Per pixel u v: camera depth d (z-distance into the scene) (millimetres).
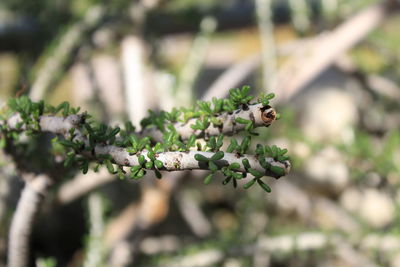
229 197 2473
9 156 788
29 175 813
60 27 1587
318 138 2584
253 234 1610
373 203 2309
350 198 2359
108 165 639
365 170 1244
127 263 1393
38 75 1384
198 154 616
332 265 1695
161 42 1779
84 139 654
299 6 1597
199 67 1506
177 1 1630
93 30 1481
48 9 1640
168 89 1489
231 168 613
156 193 1396
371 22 1421
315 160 1384
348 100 2631
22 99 706
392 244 1293
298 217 2221
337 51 1439
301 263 1723
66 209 2225
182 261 1271
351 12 1659
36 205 843
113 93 1803
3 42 1634
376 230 1393
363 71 1832
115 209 1841
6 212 1303
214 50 3590
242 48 3525
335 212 2113
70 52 1374
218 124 655
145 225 1409
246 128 633
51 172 802
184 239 1944
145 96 1454
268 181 2033
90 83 1812
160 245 1656
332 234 1337
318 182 2320
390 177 1222
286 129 1354
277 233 1367
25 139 870
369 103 2035
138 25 1434
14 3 1627
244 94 641
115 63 1812
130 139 643
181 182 1407
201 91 3051
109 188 1856
